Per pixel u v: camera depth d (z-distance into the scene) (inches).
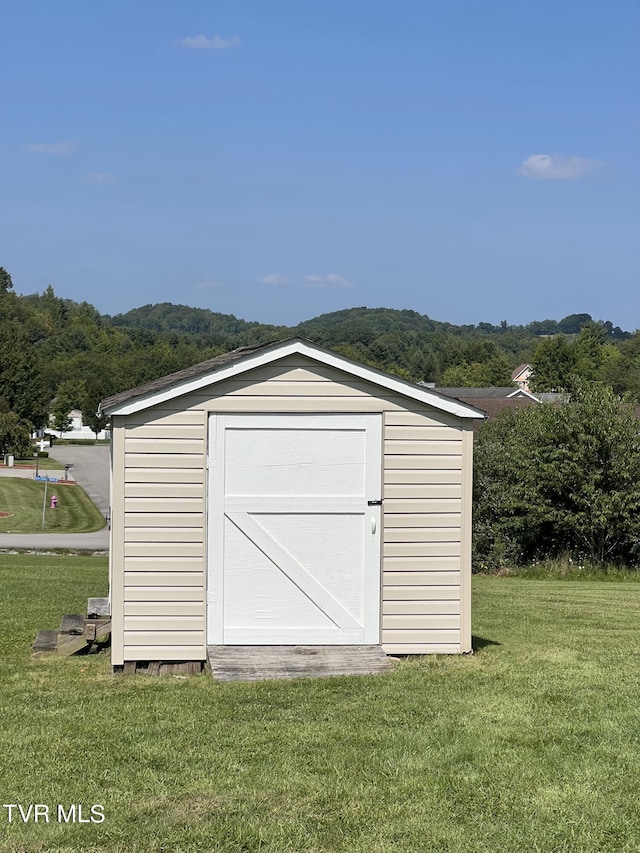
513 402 2399.1
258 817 225.9
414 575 389.1
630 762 261.9
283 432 382.3
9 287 7288.4
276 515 382.0
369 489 386.3
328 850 209.9
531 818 226.4
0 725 296.8
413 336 7003.0
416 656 389.4
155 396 373.1
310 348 380.2
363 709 310.7
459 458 390.3
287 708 312.2
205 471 378.3
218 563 379.6
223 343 6771.7
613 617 558.3
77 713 309.7
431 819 225.5
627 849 211.3
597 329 4242.1
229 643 380.5
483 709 310.3
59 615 538.6
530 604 638.5
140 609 375.9
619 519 1018.7
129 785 244.7
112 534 375.6
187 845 211.9
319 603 384.2
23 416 3619.6
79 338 5782.5
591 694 329.7
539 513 1031.6
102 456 3336.6
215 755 265.7
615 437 1010.7
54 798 236.1
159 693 335.9
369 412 385.7
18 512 1744.6
